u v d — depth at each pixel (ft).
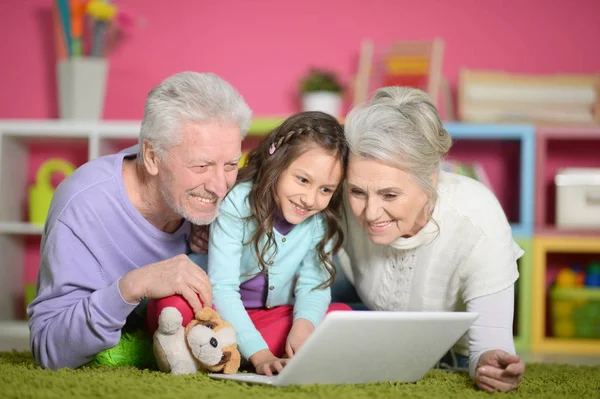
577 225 10.36
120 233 5.53
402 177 4.98
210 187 5.02
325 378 4.69
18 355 6.43
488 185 10.74
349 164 5.13
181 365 5.06
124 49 11.64
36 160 11.66
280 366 5.01
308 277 5.94
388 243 5.32
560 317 10.30
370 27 11.59
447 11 11.55
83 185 5.49
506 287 5.49
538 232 9.95
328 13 11.63
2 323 10.48
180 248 5.88
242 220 5.64
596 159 11.48
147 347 5.58
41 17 11.75
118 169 5.59
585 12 11.48
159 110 4.98
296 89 11.62
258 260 5.75
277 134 5.45
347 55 11.60
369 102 5.17
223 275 5.56
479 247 5.54
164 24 11.68
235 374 5.01
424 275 5.83
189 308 5.09
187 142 4.92
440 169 5.50
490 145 11.54
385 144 4.90
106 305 5.02
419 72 11.04
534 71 11.49
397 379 5.07
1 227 10.47
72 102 10.71
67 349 5.13
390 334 4.51
